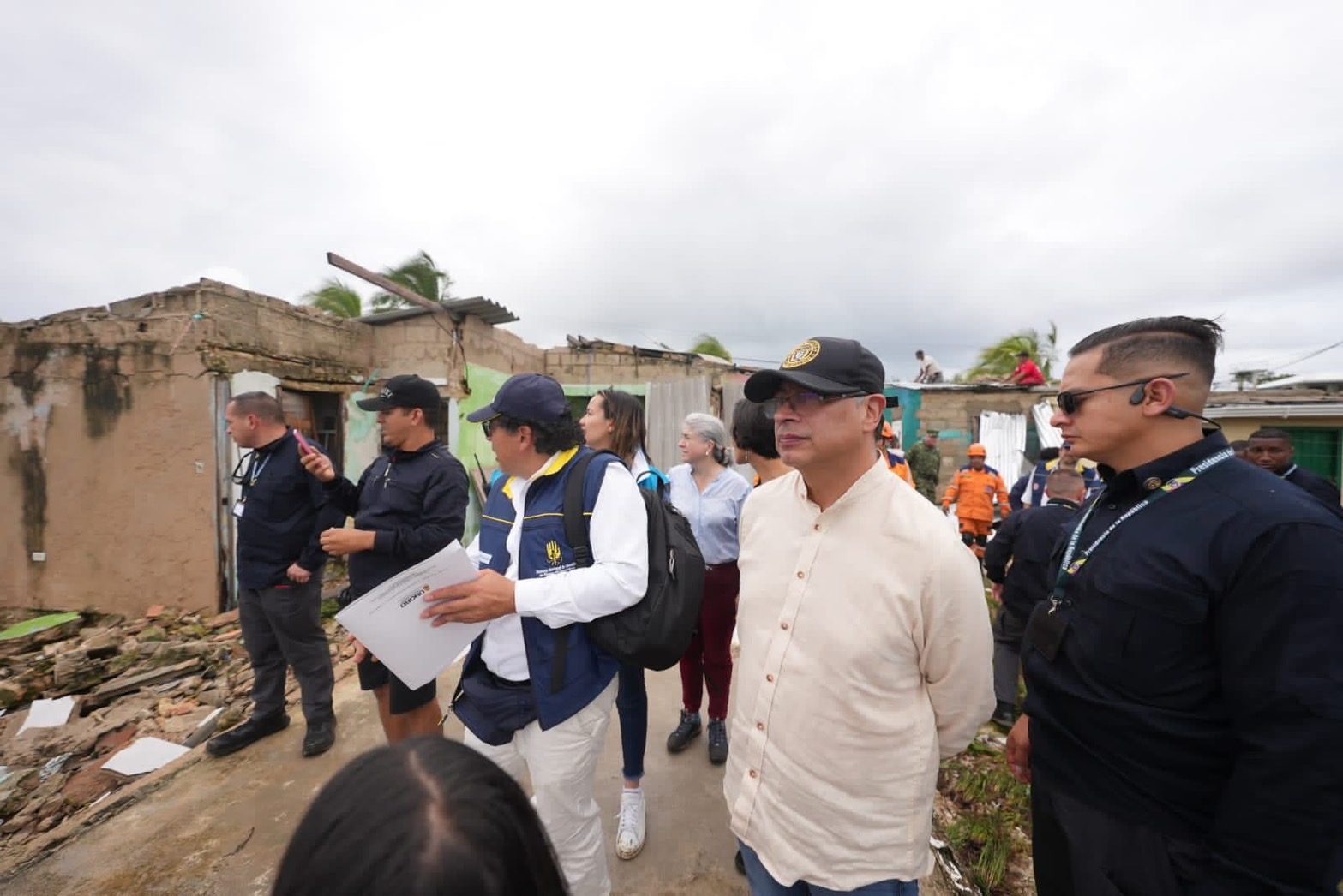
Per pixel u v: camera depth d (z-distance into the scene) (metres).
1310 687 0.84
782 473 2.17
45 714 3.54
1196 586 0.98
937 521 1.11
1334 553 0.87
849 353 1.11
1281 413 7.39
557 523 1.51
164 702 3.62
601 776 2.48
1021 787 2.46
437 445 2.30
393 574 2.18
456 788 0.52
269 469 2.60
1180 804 1.01
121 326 5.30
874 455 1.20
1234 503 0.99
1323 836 0.83
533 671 1.45
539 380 1.58
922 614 1.08
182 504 5.25
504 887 0.49
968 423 10.09
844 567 1.14
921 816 1.12
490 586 1.38
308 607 2.64
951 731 1.17
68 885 1.93
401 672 1.48
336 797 0.51
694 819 2.20
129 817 2.25
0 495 5.55
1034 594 2.85
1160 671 1.02
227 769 2.56
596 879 1.52
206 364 5.17
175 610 5.28
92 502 5.41
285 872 0.50
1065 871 1.14
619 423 2.36
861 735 1.10
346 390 6.83
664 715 3.02
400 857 0.46
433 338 7.14
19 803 2.71
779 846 1.17
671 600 1.48
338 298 12.81
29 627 5.03
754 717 1.24
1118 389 1.14
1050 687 1.20
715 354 16.72
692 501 2.52
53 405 5.45
